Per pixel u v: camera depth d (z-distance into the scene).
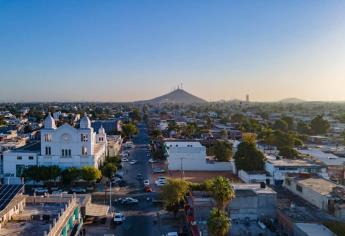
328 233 71.12
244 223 84.38
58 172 126.25
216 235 67.56
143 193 121.88
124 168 161.62
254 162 137.50
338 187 94.38
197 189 104.31
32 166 129.00
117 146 198.12
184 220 95.38
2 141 174.25
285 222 81.75
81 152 133.50
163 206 105.06
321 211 87.31
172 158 160.62
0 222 68.44
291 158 150.62
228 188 78.06
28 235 64.75
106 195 118.44
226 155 164.00
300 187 105.25
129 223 93.62
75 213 86.50
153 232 87.94
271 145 192.88
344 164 138.75
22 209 80.12
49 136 133.12
